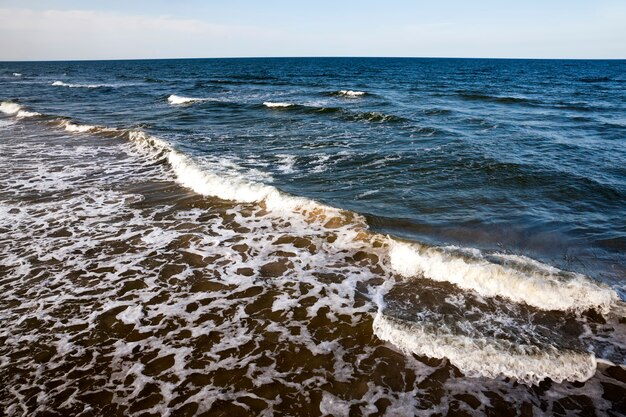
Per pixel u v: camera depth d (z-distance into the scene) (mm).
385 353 4352
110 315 4965
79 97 30734
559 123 17203
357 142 13727
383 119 18062
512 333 4578
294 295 5438
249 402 3719
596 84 42656
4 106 25016
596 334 4562
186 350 4395
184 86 40844
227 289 5570
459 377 4016
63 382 3918
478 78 53625
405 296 5371
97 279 5766
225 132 15914
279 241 6941
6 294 5352
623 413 3580
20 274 5844
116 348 4398
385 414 3594
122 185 9812
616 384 3895
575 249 6402
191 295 5426
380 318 4844
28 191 9297
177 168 10898
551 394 3803
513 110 21703
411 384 3936
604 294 5047
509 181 9453
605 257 6145
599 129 15781
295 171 10492
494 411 3621
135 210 8281
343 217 7559
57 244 6785
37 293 5391
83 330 4684
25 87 41188
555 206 8047
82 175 10562
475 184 9320
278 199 8305
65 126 17844
